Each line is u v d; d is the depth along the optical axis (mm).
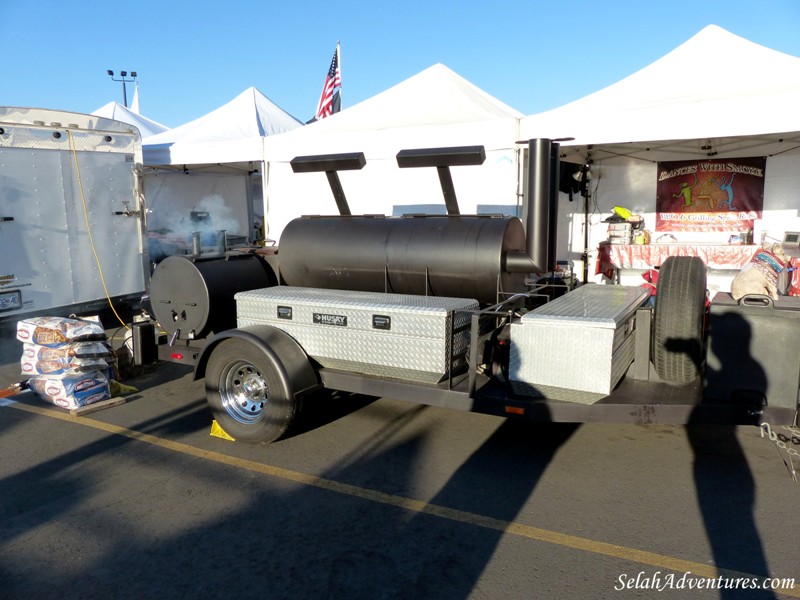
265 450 4531
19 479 4070
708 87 8281
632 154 10906
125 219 8766
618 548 3158
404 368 4176
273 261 5988
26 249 7535
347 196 10906
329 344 4430
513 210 9008
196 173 14852
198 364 4730
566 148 10484
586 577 2908
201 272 5293
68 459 4398
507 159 8977
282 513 3570
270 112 14766
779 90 7383
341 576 2945
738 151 10250
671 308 3938
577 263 11602
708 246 9562
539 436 4750
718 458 4297
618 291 5035
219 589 2859
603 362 3627
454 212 5402
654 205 10992
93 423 5164
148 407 5590
